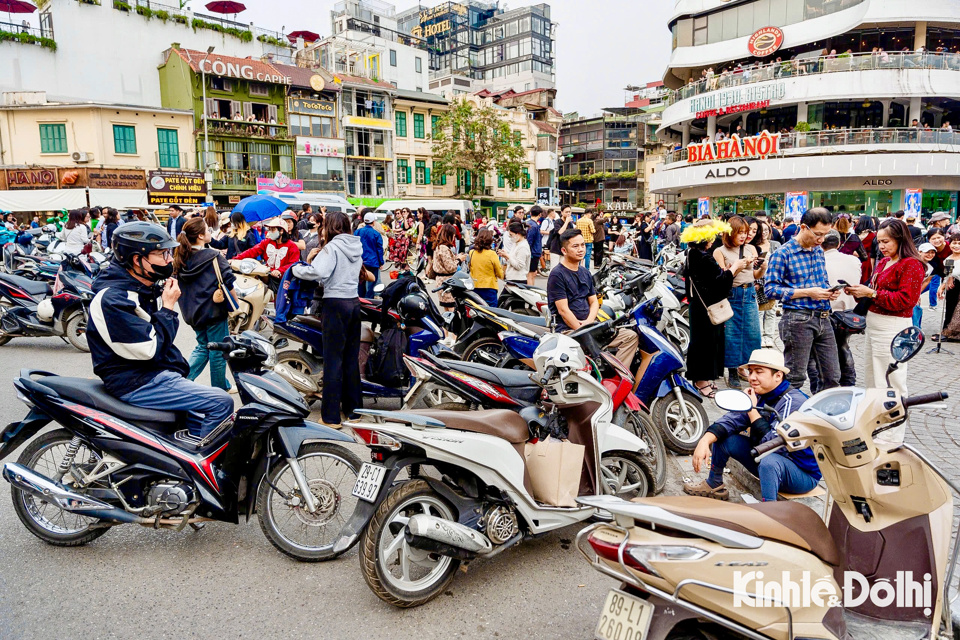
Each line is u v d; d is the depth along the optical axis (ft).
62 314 28.37
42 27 119.34
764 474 11.83
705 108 126.72
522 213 46.09
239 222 31.76
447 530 10.03
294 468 11.71
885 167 105.81
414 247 69.77
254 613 10.40
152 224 12.41
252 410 11.50
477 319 22.90
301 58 146.41
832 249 21.89
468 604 10.77
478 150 155.63
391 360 20.40
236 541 12.90
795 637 7.53
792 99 115.55
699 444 12.34
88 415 11.60
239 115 123.95
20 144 106.22
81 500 11.59
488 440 10.87
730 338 23.36
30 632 9.80
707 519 7.61
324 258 17.85
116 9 121.70
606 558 7.52
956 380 24.82
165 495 11.53
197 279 19.12
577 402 12.77
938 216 36.29
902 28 118.42
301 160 132.67
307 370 21.11
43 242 50.47
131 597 10.82
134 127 111.04
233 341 12.64
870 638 8.09
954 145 107.96
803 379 19.12
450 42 302.86
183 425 12.58
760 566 7.36
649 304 18.04
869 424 8.09
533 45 285.02
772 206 122.72
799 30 125.08
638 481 13.87
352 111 141.69
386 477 10.29
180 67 118.83
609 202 233.96
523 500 11.20
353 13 198.39
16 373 25.02
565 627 10.14
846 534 8.66
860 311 21.08
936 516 8.37
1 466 16.11
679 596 7.27
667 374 17.31
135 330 11.71
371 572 10.00
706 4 136.36
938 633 8.33
